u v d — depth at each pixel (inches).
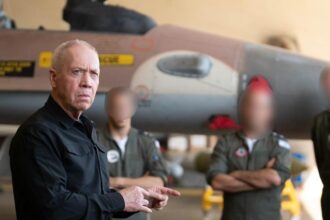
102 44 185.0
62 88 92.2
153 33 187.5
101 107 177.9
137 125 182.4
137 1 343.9
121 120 149.3
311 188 315.9
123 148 150.9
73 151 91.8
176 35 186.1
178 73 178.7
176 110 178.9
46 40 189.6
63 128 92.7
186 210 273.0
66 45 93.4
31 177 88.1
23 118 185.9
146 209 94.4
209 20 351.6
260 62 178.7
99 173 96.0
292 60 178.5
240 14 351.9
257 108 148.2
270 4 351.3
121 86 177.5
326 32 349.7
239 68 178.5
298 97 174.6
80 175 92.2
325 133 138.9
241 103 151.1
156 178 148.7
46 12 336.5
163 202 99.1
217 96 177.5
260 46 184.1
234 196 144.9
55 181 88.7
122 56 181.9
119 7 194.2
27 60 186.2
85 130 95.7
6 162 263.4
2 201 279.4
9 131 270.7
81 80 91.9
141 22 191.6
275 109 175.0
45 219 88.3
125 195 93.7
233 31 353.4
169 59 180.1
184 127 182.4
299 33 351.3
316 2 349.1
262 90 150.9
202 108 178.2
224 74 178.1
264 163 146.0
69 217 88.5
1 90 182.1
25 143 89.2
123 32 190.9
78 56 92.0
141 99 177.9
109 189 100.8
